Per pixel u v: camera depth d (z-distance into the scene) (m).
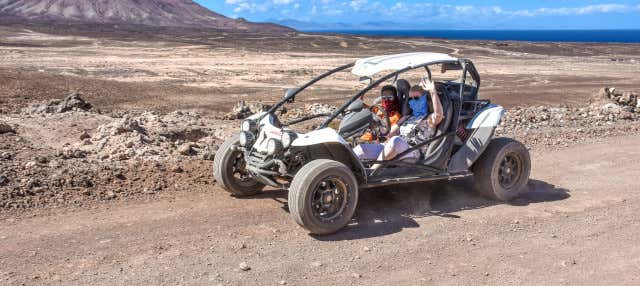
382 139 6.20
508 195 6.66
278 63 52.66
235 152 6.34
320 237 5.32
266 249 4.97
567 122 13.07
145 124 10.35
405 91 6.44
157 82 31.53
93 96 22.23
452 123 6.41
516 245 5.24
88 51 63.62
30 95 20.27
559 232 5.62
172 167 7.38
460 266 4.74
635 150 9.80
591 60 72.00
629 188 7.38
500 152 6.52
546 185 7.49
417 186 7.21
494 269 4.70
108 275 4.34
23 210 5.66
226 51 73.00
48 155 7.51
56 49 65.06
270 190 6.83
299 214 5.15
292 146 5.62
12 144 8.05
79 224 5.38
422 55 6.39
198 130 10.23
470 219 5.95
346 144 5.44
